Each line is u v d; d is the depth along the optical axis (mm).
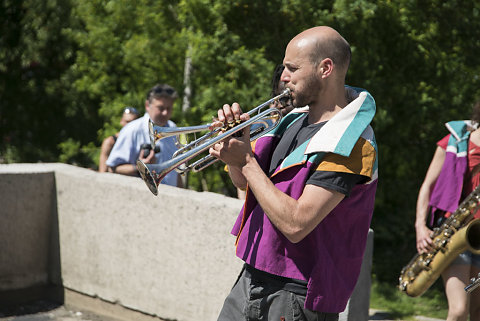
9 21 10789
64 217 4566
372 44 5926
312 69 2229
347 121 2170
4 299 4547
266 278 2332
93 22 7051
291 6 5758
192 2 5844
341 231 2287
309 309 2246
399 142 6410
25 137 11344
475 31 6223
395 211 7066
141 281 4148
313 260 2248
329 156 2143
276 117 2334
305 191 2145
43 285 4688
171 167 2246
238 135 2270
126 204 4191
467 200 3414
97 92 7367
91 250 4414
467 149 3514
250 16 6109
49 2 10328
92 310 4449
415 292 3654
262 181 2158
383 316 4914
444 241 3441
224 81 5949
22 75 11352
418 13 5891
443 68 6234
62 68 11227
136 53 6504
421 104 6223
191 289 3889
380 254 6602
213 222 3760
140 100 6871
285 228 2104
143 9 6527
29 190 4555
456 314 3387
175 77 6609
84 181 4418
